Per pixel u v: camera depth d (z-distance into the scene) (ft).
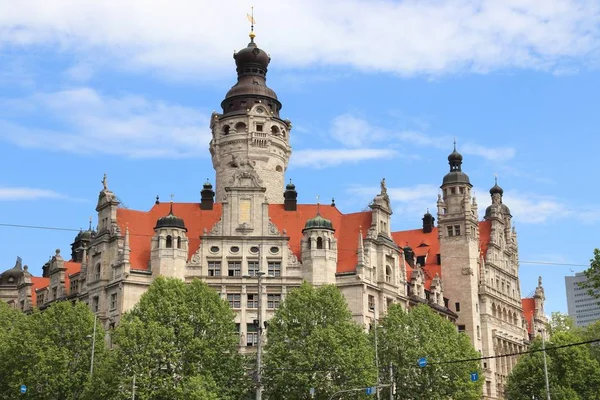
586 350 417.90
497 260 532.32
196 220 422.82
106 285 400.26
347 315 336.70
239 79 495.41
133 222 416.46
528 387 415.85
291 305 336.29
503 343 521.65
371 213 424.87
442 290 493.36
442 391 350.84
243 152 467.93
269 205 435.12
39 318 358.23
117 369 312.29
